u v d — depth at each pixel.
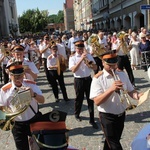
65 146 2.67
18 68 3.57
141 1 25.25
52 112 2.76
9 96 3.57
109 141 3.71
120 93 3.62
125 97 3.63
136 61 12.22
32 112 3.69
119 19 35.56
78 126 5.95
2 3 54.44
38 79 12.18
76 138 5.35
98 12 55.22
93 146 4.96
